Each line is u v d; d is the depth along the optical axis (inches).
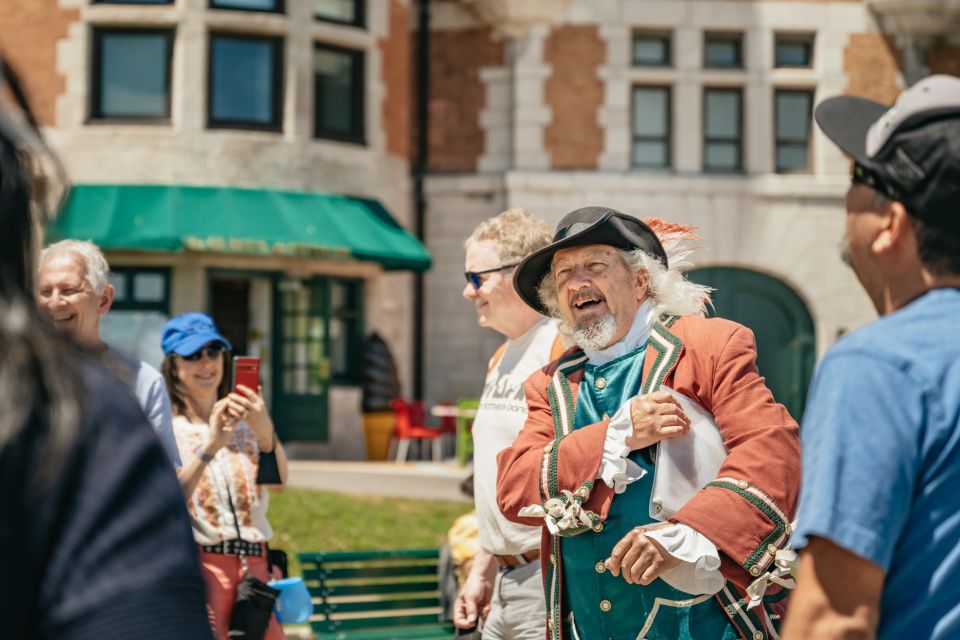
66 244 181.3
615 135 898.1
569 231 150.8
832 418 87.0
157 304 762.8
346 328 832.9
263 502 207.6
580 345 150.9
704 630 135.6
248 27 792.3
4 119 60.8
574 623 144.7
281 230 757.3
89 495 57.7
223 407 193.0
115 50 789.2
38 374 58.7
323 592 298.4
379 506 520.7
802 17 913.5
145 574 57.6
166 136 776.3
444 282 902.4
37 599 56.8
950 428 85.6
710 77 908.0
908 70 919.0
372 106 845.2
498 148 903.7
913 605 86.0
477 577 201.2
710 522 129.9
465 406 741.3
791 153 919.7
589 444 139.5
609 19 899.4
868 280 96.8
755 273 906.1
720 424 139.4
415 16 917.8
